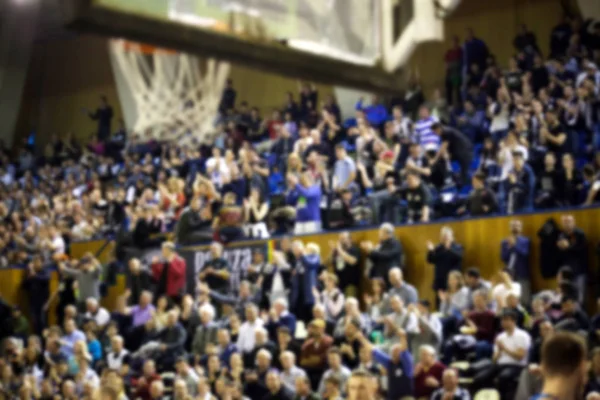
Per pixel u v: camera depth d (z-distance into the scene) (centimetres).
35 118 3266
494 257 1500
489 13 2389
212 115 2744
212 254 1616
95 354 1561
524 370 1095
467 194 1689
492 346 1234
